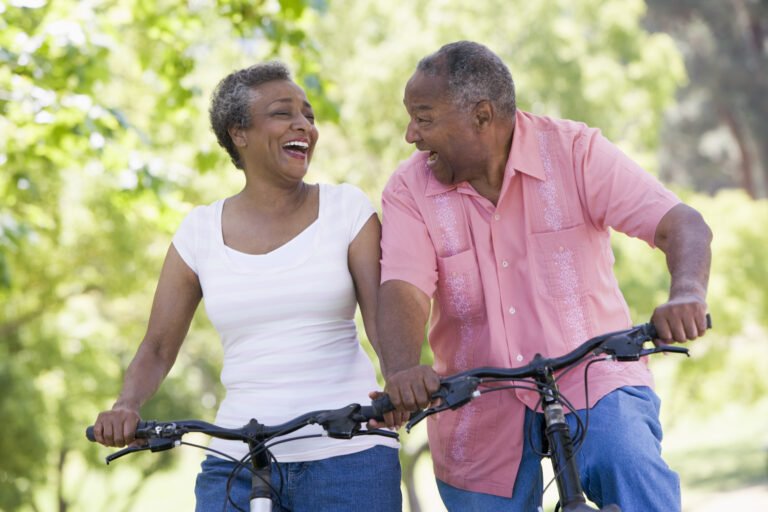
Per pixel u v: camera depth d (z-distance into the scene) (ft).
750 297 69.92
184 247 12.06
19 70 27.63
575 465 9.27
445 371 12.17
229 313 11.55
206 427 9.87
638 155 54.13
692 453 97.66
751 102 146.92
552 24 50.78
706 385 69.87
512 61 50.31
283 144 11.80
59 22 27.84
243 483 11.21
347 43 51.98
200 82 44.65
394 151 48.26
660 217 11.00
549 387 9.37
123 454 9.94
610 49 56.90
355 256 11.83
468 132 11.28
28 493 56.39
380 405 9.50
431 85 11.23
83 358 58.18
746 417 116.67
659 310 9.25
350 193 12.05
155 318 12.01
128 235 47.24
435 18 49.11
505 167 11.65
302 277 11.50
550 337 11.39
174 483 101.30
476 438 11.82
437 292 12.02
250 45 31.50
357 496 11.19
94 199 45.11
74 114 28.35
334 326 11.61
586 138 11.66
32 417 53.26
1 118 29.14
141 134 28.53
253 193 12.03
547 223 11.59
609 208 11.43
